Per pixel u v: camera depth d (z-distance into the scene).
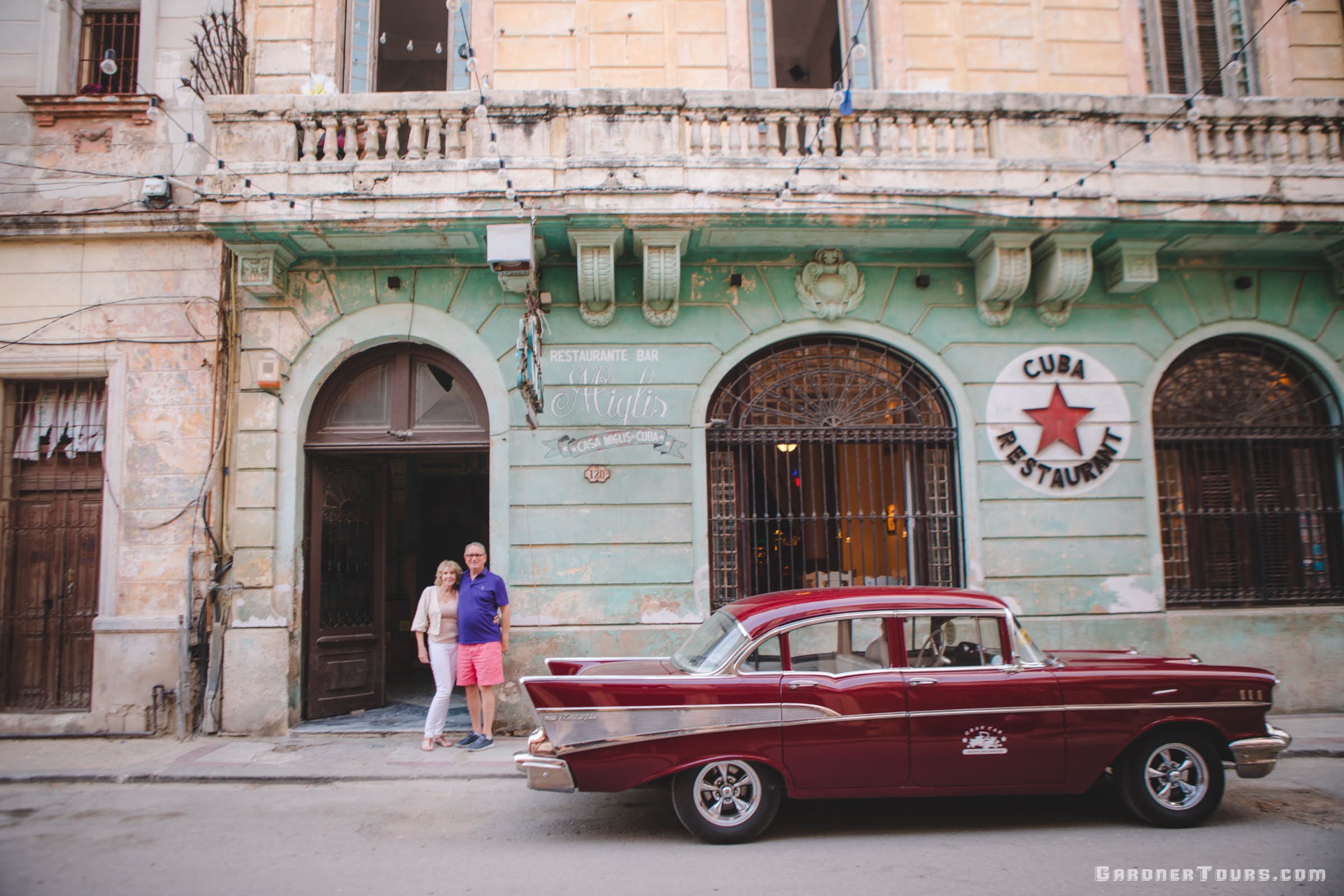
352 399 7.92
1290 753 6.34
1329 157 7.68
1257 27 8.69
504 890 3.95
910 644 4.73
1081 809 5.12
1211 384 8.27
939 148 7.46
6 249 7.72
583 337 7.70
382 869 4.25
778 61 8.48
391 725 7.50
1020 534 7.71
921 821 4.92
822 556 7.80
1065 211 7.17
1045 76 8.43
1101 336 8.02
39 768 6.20
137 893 3.95
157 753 6.63
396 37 8.47
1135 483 7.87
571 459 7.54
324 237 7.18
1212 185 7.38
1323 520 8.17
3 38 8.00
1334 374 8.16
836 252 7.83
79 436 7.75
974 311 7.97
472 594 6.79
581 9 8.23
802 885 3.96
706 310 7.80
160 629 7.26
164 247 7.71
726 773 4.57
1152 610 7.71
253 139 7.18
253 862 4.37
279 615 7.32
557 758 4.49
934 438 7.86
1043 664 4.76
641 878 4.07
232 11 8.04
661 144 7.20
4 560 7.56
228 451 7.54
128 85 8.17
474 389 7.88
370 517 8.38
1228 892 3.85
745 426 7.82
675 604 7.41
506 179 6.98
